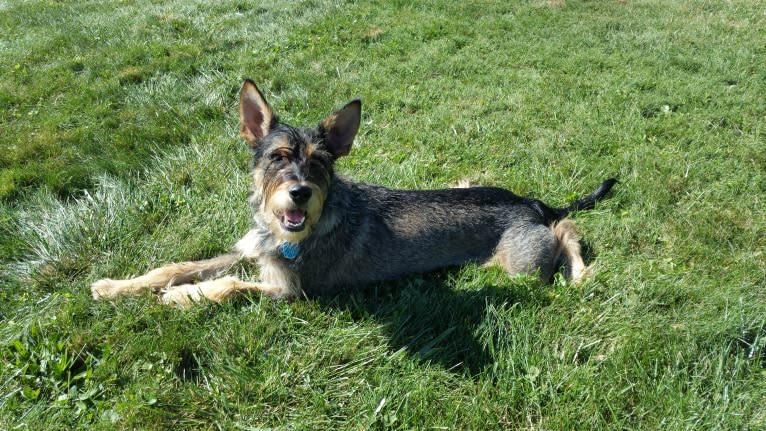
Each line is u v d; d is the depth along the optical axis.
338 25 3.04
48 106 2.22
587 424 1.19
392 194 1.54
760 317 1.35
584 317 1.38
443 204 1.54
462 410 1.22
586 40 2.94
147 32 2.99
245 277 1.51
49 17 3.41
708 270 1.52
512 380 1.25
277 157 1.39
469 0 3.63
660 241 1.62
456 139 2.03
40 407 1.17
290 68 2.53
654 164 1.88
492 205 1.57
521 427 1.20
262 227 1.44
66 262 1.49
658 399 1.22
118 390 1.21
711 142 1.99
